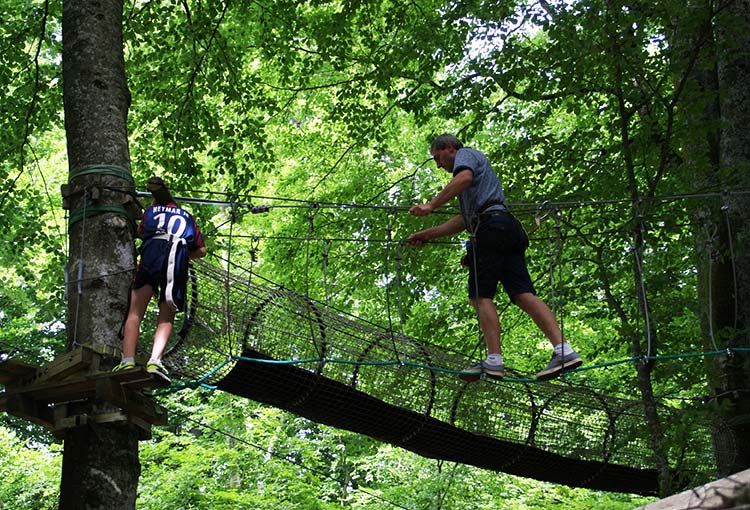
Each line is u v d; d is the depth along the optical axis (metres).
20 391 5.24
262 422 13.11
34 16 11.16
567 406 7.61
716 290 8.55
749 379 8.21
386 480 13.54
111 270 5.73
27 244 11.41
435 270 11.25
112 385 4.97
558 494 12.69
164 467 12.47
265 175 14.11
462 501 12.36
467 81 10.48
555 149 9.88
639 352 7.64
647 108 8.46
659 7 7.65
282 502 12.15
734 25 7.73
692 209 8.38
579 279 10.16
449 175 12.93
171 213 5.50
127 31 11.09
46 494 13.32
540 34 12.53
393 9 11.22
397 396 6.85
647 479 8.09
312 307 6.53
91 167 6.00
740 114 8.92
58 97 11.22
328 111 12.75
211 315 6.05
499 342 5.33
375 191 12.38
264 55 12.23
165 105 11.39
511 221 5.43
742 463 7.84
